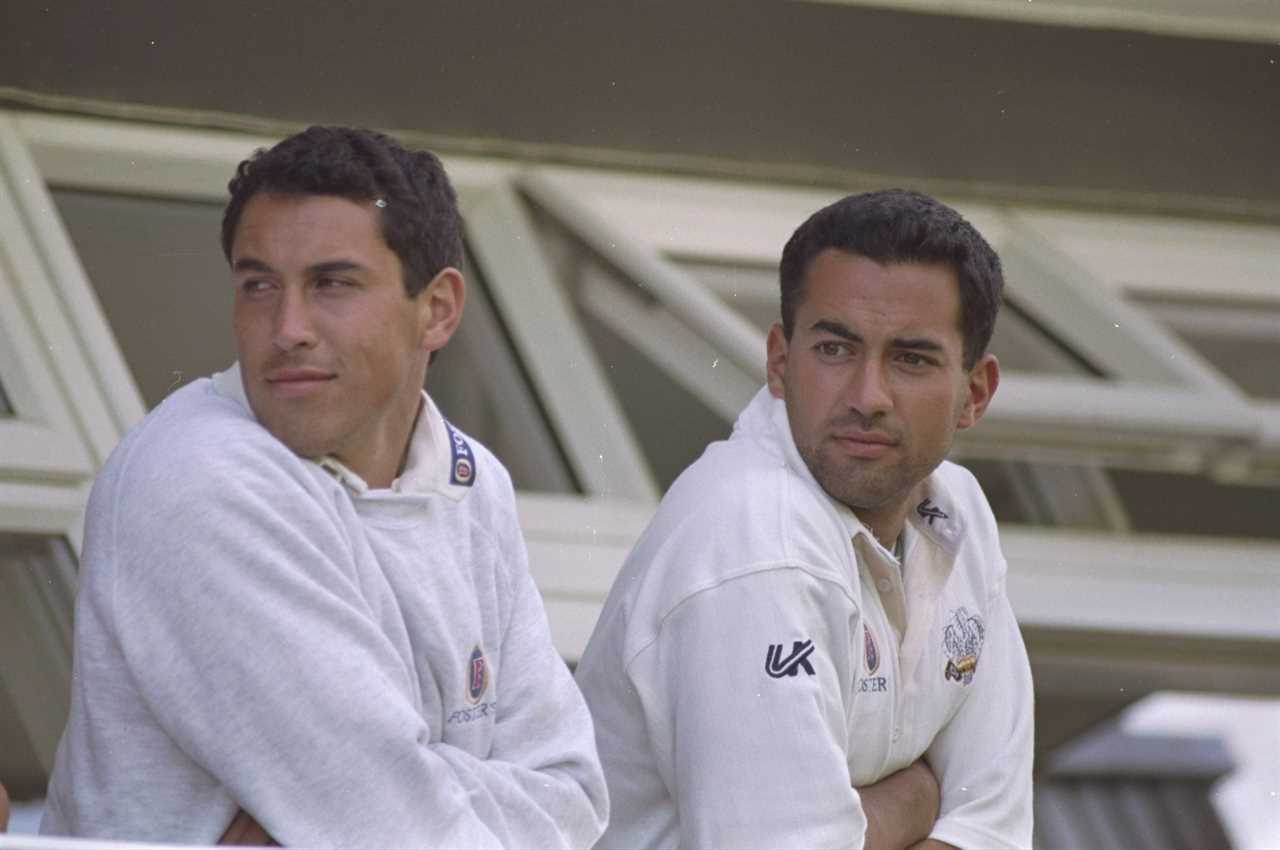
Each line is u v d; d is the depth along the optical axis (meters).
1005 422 13.40
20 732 9.99
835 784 6.72
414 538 6.38
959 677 7.57
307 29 13.70
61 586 10.32
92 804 6.07
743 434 7.38
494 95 14.30
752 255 14.37
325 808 5.89
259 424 6.23
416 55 14.03
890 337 6.98
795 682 6.75
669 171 14.79
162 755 6.04
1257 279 15.66
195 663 5.90
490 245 13.77
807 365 7.09
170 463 6.01
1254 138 16.14
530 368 13.05
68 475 10.64
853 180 15.17
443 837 6.01
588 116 14.58
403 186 6.27
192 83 13.36
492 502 6.72
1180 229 15.90
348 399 6.15
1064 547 12.90
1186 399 13.93
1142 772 12.13
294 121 13.62
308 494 6.10
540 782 6.47
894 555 7.53
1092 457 13.52
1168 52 15.95
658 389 13.35
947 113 15.52
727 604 6.81
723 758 6.73
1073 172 15.77
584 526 11.81
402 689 6.13
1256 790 12.36
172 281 12.61
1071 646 12.30
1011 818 7.64
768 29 15.02
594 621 11.13
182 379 12.18
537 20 14.39
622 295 13.77
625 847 7.20
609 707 7.26
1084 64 15.82
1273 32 16.03
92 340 11.45
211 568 5.92
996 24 15.57
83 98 13.11
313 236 6.11
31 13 13.03
